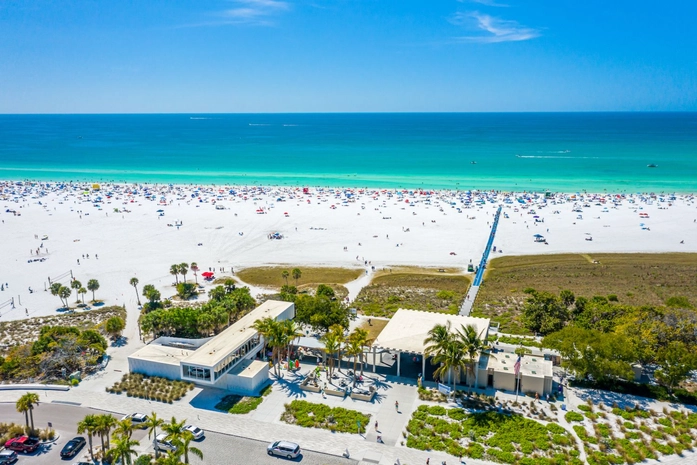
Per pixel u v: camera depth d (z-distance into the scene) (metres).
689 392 73.94
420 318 88.44
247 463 59.81
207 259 151.50
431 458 60.53
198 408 72.12
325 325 92.25
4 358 86.31
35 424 67.62
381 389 77.38
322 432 66.19
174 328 93.94
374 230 181.50
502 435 64.38
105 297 121.88
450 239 169.62
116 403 73.06
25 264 146.75
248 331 85.81
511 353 83.00
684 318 83.31
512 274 135.50
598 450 61.03
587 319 89.38
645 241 162.75
